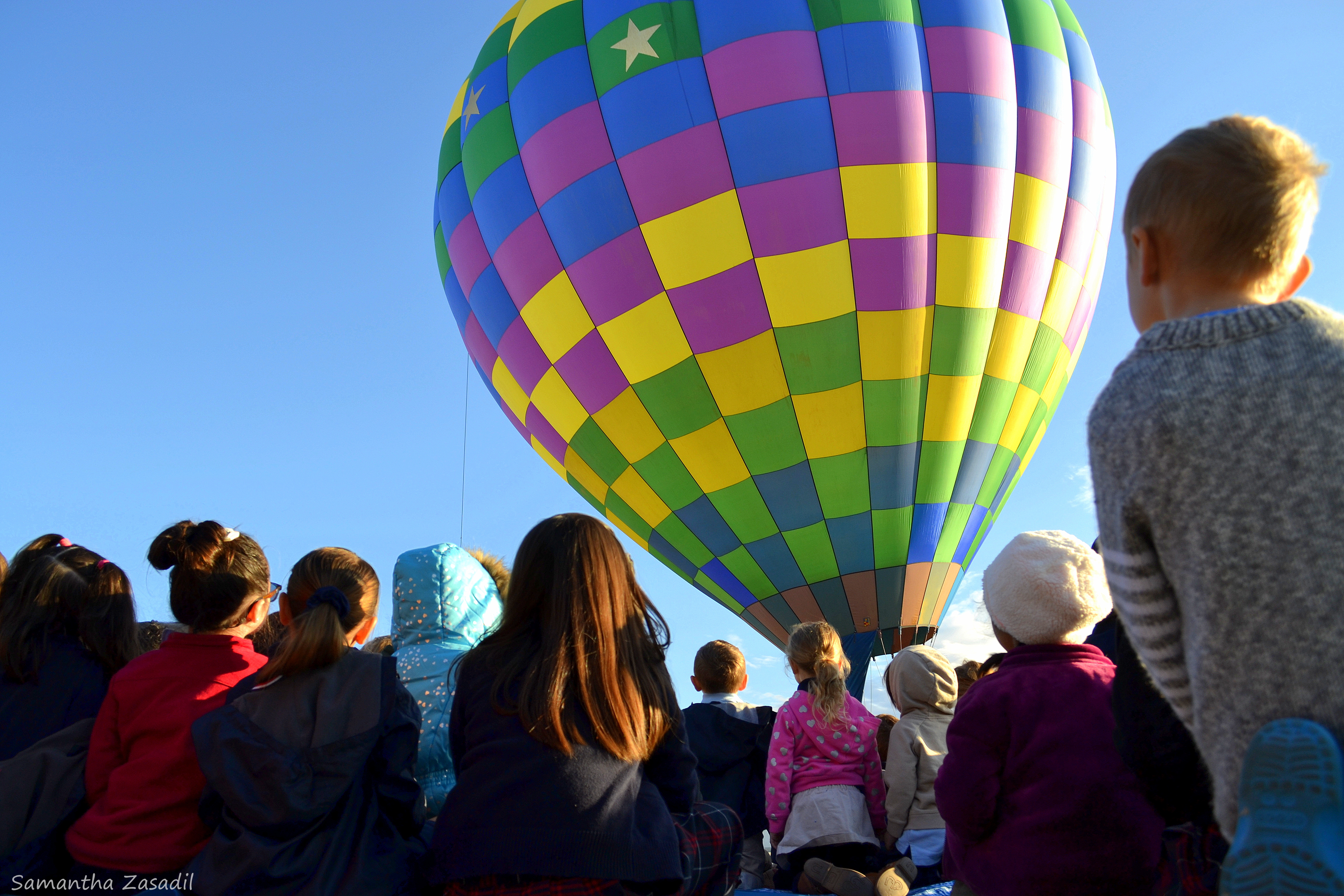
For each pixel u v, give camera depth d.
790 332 10.98
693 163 10.98
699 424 11.32
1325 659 1.30
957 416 11.27
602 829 2.46
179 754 2.98
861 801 4.52
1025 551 2.98
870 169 10.88
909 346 11.04
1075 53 12.12
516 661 2.69
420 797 2.90
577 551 2.77
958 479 11.47
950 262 11.02
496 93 12.49
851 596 11.50
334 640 2.89
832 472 11.26
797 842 4.42
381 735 2.83
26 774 3.09
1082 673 2.85
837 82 11.05
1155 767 1.99
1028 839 2.72
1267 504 1.37
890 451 11.22
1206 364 1.47
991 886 2.78
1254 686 1.34
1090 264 11.91
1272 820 1.22
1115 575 1.56
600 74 11.59
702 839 3.06
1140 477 1.48
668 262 11.05
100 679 3.66
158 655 3.19
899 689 4.71
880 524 11.37
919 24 11.45
